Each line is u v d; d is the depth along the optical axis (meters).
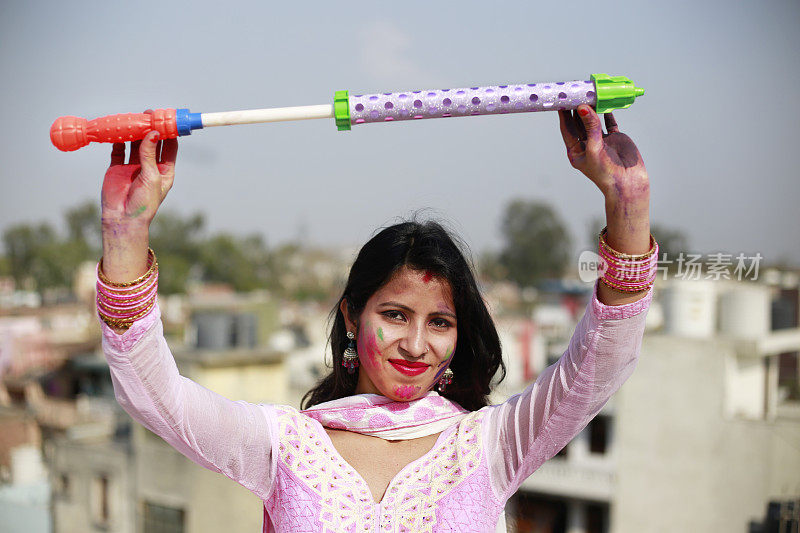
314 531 1.82
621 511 13.41
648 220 1.69
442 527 1.82
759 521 12.52
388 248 1.99
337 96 1.75
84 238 46.66
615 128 1.83
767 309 13.28
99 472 14.84
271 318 20.97
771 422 12.55
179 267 47.69
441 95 1.73
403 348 1.96
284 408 2.02
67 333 25.77
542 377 1.92
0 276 44.22
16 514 15.38
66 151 1.75
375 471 1.94
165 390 1.74
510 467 1.91
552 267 49.16
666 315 13.48
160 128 1.72
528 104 1.73
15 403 22.16
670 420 13.12
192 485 13.70
